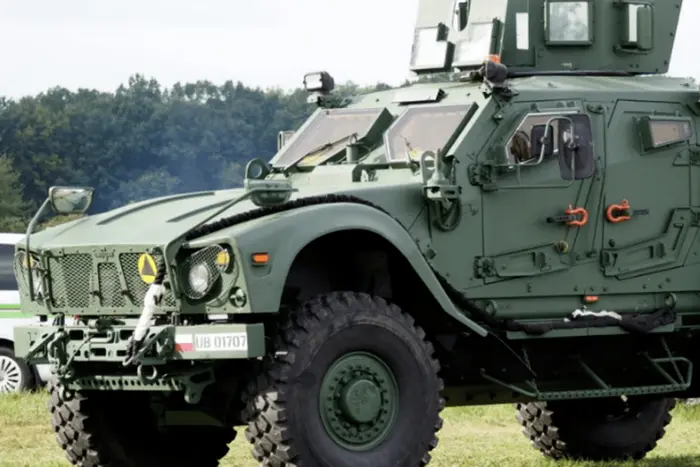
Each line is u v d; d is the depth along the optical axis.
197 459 13.75
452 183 12.97
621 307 13.97
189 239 11.75
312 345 11.80
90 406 13.10
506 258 13.26
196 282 11.67
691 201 14.28
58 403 13.17
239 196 11.82
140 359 11.70
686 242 14.27
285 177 14.02
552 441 15.81
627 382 14.44
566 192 13.53
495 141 13.25
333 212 11.95
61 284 12.62
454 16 15.02
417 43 15.18
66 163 69.25
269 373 11.72
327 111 14.53
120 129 67.81
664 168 14.13
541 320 13.53
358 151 13.79
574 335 13.54
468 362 13.45
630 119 13.99
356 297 12.13
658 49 15.10
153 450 13.48
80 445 13.20
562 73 14.63
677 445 17.16
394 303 12.87
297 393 11.71
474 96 13.44
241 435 17.34
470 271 13.08
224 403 12.69
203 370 11.93
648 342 14.33
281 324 11.95
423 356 12.35
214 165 66.62
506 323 13.18
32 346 12.71
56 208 13.05
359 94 14.66
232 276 11.52
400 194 12.73
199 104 67.56
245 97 66.69
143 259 12.03
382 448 12.16
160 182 66.94
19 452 16.14
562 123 13.17
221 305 11.61
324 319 11.89
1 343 22.58
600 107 13.82
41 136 69.38
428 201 12.87
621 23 14.84
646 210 14.02
